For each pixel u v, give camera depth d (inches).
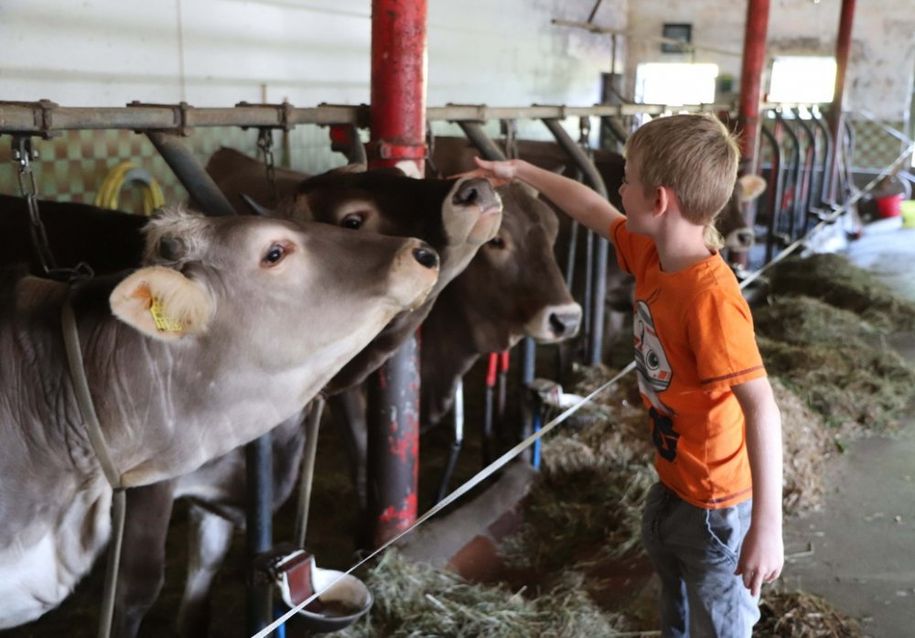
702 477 79.3
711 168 73.1
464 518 128.6
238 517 100.2
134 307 60.9
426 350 136.6
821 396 183.2
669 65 431.2
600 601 116.0
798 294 277.9
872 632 110.0
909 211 406.3
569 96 365.7
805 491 145.3
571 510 138.4
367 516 119.0
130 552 87.5
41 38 148.6
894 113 446.0
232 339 68.0
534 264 130.3
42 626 109.2
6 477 71.2
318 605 89.3
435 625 105.7
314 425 90.4
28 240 89.5
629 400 173.8
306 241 69.6
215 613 114.3
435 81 261.0
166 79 174.6
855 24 439.2
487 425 152.0
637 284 84.1
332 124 103.5
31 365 70.6
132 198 169.5
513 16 305.9
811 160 346.6
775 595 113.5
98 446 69.2
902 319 253.6
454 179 90.5
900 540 133.4
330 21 221.9
